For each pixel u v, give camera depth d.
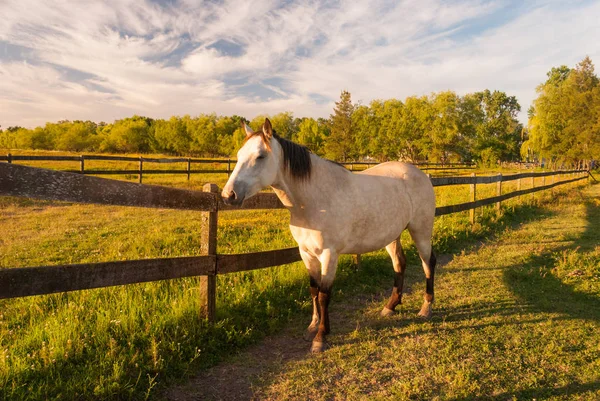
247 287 4.22
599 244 6.74
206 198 3.24
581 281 4.77
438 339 3.33
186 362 2.83
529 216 9.98
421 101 50.19
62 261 5.27
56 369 2.58
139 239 6.48
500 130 71.12
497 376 2.73
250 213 9.95
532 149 42.62
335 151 54.28
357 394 2.55
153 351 2.76
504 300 4.25
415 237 4.04
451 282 4.94
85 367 2.58
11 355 2.63
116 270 2.62
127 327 3.18
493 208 10.00
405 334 3.47
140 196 2.69
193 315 3.38
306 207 3.07
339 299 4.40
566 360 2.93
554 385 2.62
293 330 3.61
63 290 2.36
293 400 2.50
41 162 23.58
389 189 3.61
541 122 38.97
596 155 32.91
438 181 6.99
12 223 8.18
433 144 48.84
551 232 8.00
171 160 15.50
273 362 3.00
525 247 6.72
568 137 35.47
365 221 3.33
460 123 48.62
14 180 2.03
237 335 3.28
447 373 2.77
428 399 2.48
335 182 3.20
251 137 2.83
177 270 3.02
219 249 5.84
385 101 53.53
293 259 4.23
